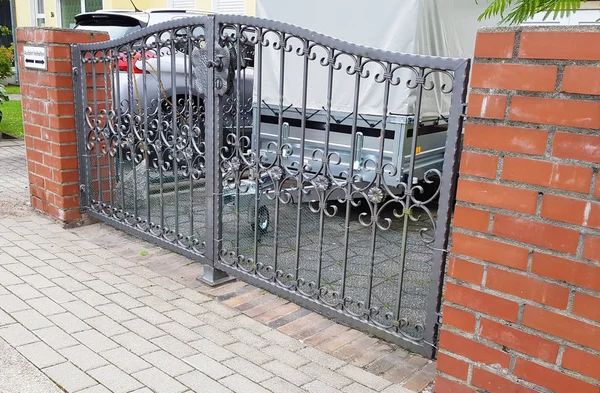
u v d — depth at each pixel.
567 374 1.99
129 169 4.70
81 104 4.45
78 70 4.37
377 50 2.55
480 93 2.07
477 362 2.23
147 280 3.60
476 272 2.18
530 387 2.10
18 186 5.94
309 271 3.98
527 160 1.98
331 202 5.83
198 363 2.62
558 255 1.96
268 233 4.61
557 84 1.88
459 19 5.79
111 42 4.02
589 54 1.79
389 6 5.05
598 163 1.83
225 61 3.24
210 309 3.23
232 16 3.14
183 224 4.66
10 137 9.24
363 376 2.58
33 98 4.61
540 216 1.98
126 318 3.04
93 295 3.31
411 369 2.67
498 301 2.13
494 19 6.51
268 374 2.56
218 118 3.35
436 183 3.38
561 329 1.98
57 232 4.48
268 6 5.83
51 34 4.23
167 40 3.60
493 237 2.11
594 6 5.68
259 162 3.22
